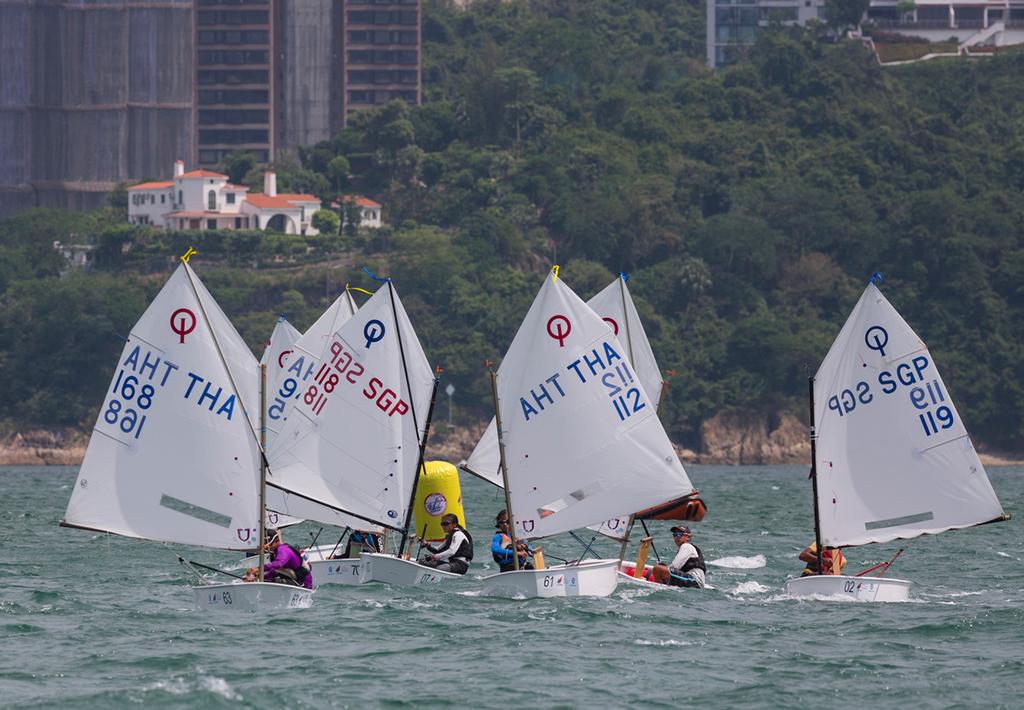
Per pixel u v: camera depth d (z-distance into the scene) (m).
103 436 113.81
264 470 113.94
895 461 125.50
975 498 123.81
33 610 123.12
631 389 126.50
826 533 127.06
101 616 119.50
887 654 105.81
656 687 95.19
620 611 122.19
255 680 95.81
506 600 126.62
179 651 104.38
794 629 115.44
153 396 113.94
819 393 127.56
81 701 89.38
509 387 127.19
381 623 115.38
